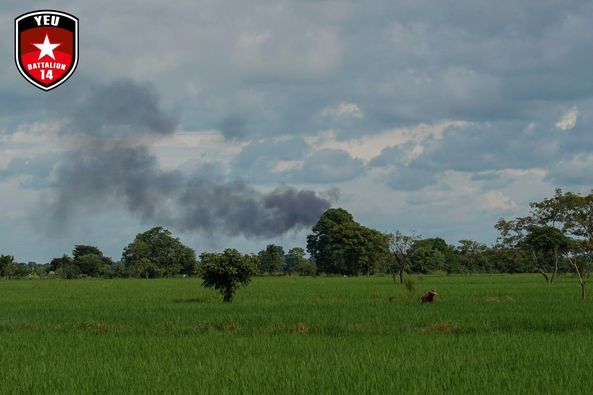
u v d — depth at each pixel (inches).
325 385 617.9
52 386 631.8
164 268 6555.1
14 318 1227.2
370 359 748.0
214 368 703.7
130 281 4566.9
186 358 773.9
